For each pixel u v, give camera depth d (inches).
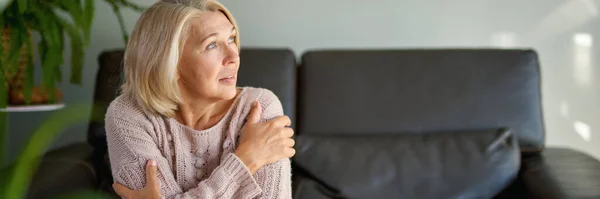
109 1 70.1
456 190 58.4
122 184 41.3
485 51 67.8
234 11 80.2
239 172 39.9
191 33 38.8
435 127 65.0
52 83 66.1
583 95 80.1
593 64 79.5
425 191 58.5
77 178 55.1
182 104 41.5
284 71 66.4
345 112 65.5
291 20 80.2
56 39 64.6
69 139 82.1
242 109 43.2
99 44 80.4
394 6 79.9
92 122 65.2
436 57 67.3
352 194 58.3
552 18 79.2
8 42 65.4
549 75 80.1
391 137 63.7
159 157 41.1
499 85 66.0
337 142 62.6
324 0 79.9
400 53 67.9
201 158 42.6
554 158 61.6
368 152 61.2
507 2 79.4
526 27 79.6
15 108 65.7
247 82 65.5
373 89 66.1
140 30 39.4
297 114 67.4
